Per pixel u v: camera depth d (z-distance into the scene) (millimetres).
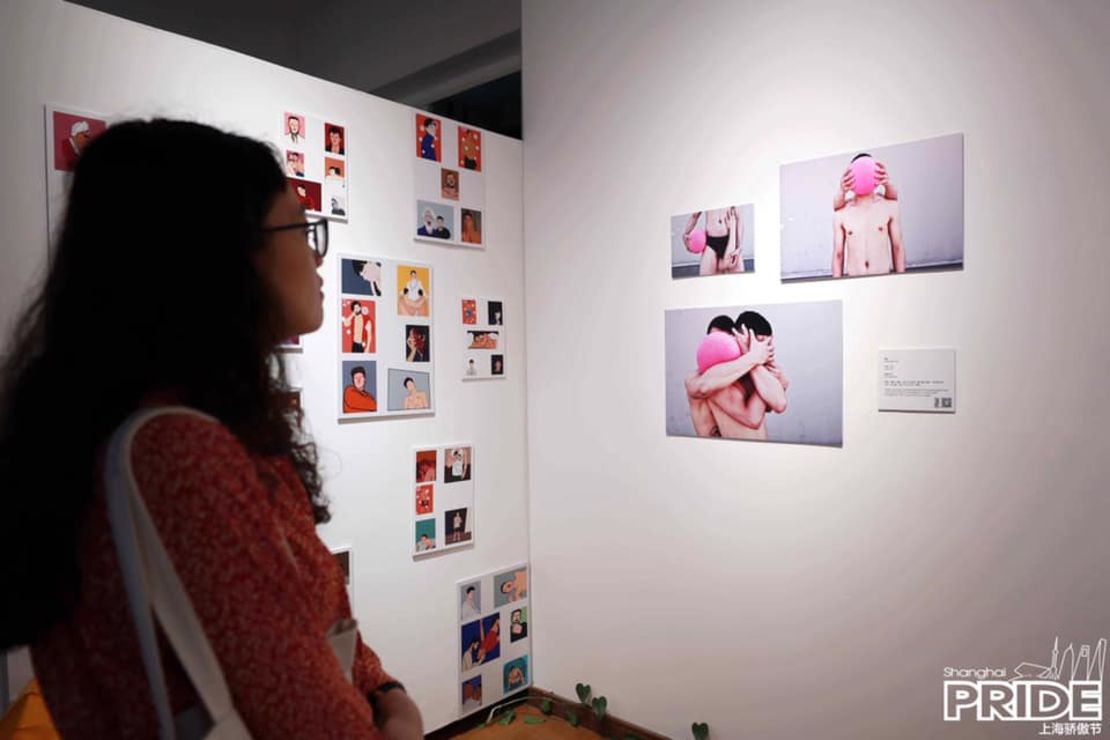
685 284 2625
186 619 581
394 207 2594
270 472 752
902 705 2178
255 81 2227
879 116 2184
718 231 2529
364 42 4332
